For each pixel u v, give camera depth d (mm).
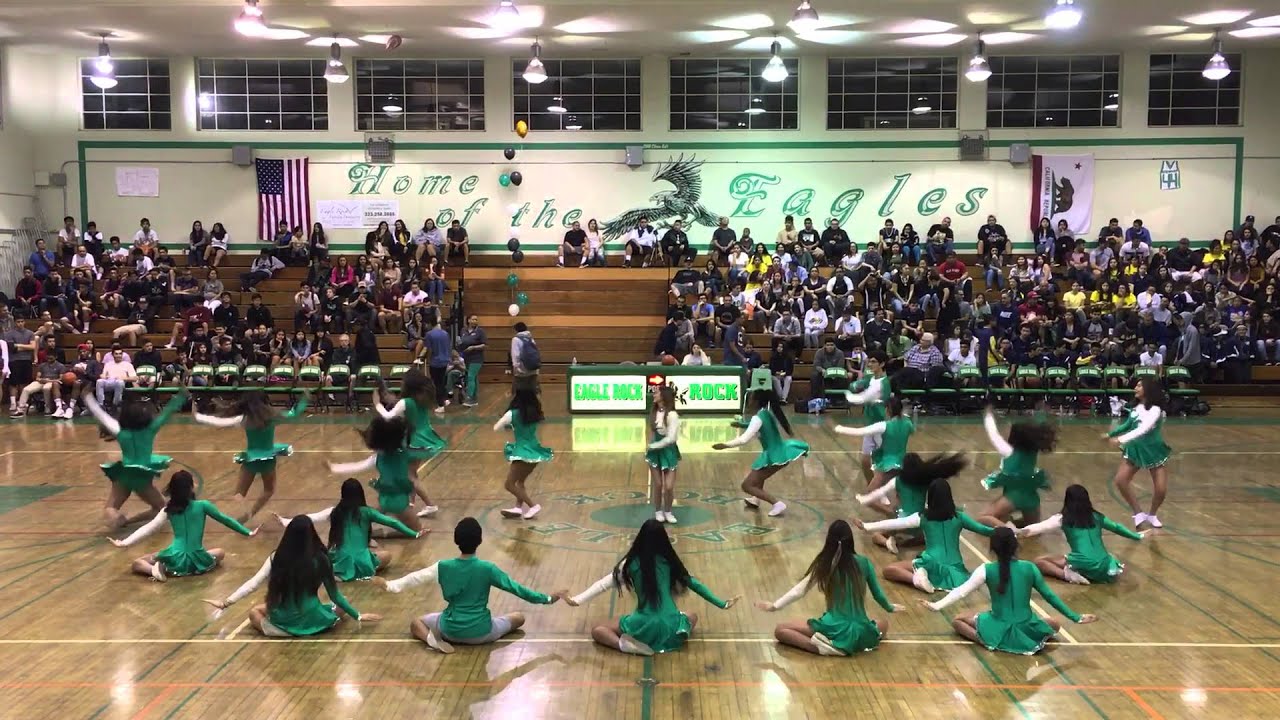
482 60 26000
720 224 25422
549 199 26297
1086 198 25906
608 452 15211
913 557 9508
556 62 26062
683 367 18922
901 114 26062
